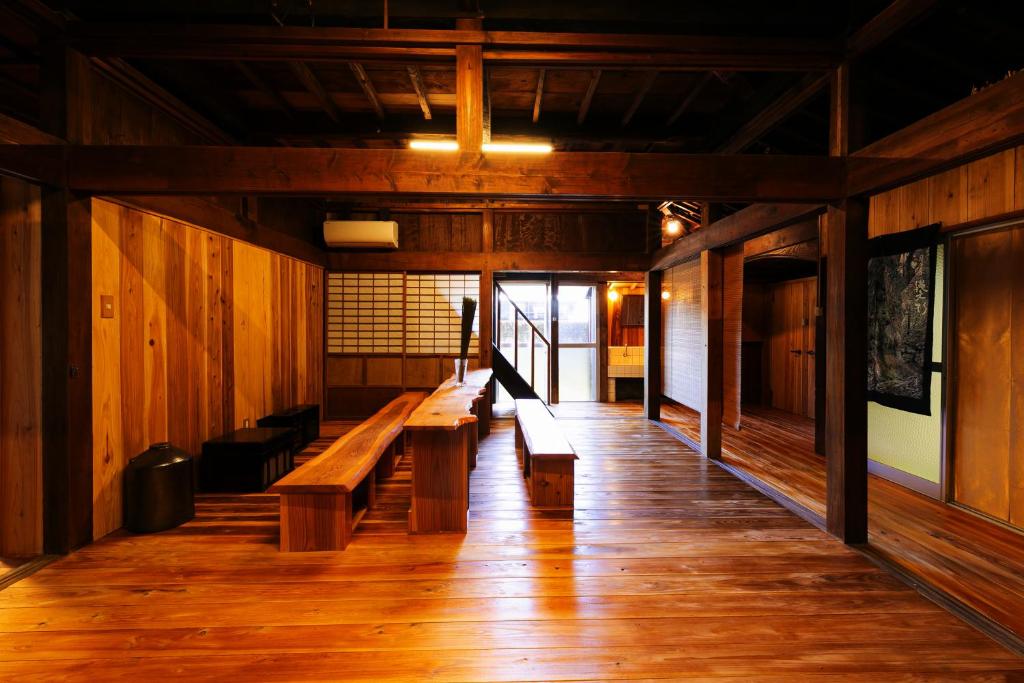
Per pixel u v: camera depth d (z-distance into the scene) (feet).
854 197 9.05
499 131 14.38
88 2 9.18
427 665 5.88
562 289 29.50
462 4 9.41
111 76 10.00
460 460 9.75
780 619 6.80
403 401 16.78
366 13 9.55
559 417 23.17
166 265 11.52
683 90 12.96
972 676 5.68
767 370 26.40
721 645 6.25
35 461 8.79
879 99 12.16
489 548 9.05
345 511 9.09
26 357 8.76
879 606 7.11
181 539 9.48
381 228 20.75
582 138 14.57
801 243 16.85
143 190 8.86
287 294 18.26
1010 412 9.84
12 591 7.52
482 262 21.91
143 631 6.53
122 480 10.12
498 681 5.63
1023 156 8.91
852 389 9.12
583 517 10.59
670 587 7.64
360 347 22.33
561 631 6.55
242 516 10.71
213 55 9.67
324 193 9.16
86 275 9.09
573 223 22.57
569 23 10.11
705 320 16.07
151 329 11.02
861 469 9.17
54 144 8.54
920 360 11.25
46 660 5.95
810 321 22.75
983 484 10.43
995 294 10.10
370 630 6.56
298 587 7.66
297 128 14.38
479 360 21.75
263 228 16.14
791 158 9.14
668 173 9.20
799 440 18.26
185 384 12.25
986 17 9.14
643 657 6.03
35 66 10.41
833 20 9.72
